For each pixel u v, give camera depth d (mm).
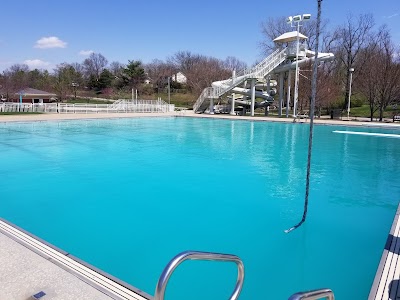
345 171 8789
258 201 6191
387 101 22844
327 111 30672
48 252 3281
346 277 3609
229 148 12281
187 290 3314
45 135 14953
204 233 4719
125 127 18891
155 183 7348
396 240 3867
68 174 8039
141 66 67438
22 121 18891
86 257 3979
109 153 10945
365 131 17266
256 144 13266
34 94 47656
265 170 8766
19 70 67250
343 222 5191
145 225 4980
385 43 27922
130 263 3846
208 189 6930
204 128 18672
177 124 20828
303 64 23562
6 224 4078
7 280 2676
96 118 22500
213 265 3777
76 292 2531
